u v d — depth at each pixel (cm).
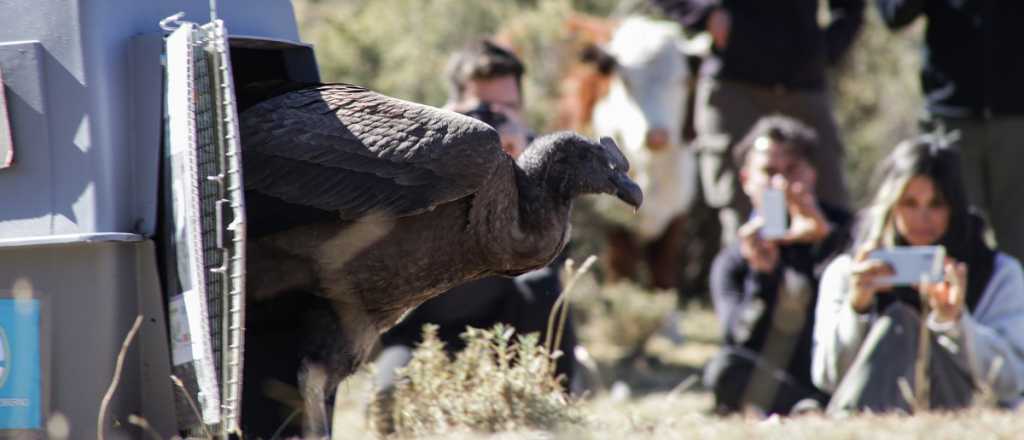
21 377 1306
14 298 1309
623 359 3250
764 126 2234
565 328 1883
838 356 1892
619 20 3709
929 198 1917
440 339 1825
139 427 1308
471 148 1385
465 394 1498
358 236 1380
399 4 4100
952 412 1555
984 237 1964
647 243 3525
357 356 1423
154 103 1308
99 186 1291
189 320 1256
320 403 1385
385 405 1644
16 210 1306
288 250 1384
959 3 2714
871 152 4362
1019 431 1276
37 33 1308
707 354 3353
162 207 1309
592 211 3516
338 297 1404
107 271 1291
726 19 3094
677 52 3403
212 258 1268
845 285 1934
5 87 1304
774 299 2156
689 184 3525
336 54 4031
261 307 1420
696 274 3884
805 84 3091
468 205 1410
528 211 1493
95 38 1298
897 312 1841
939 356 1825
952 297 1812
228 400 1234
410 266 1410
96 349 1293
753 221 2195
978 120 2719
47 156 1299
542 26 3797
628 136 3400
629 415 1485
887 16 2823
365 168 1377
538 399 1478
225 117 1241
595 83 3484
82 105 1295
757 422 1422
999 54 2683
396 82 3953
